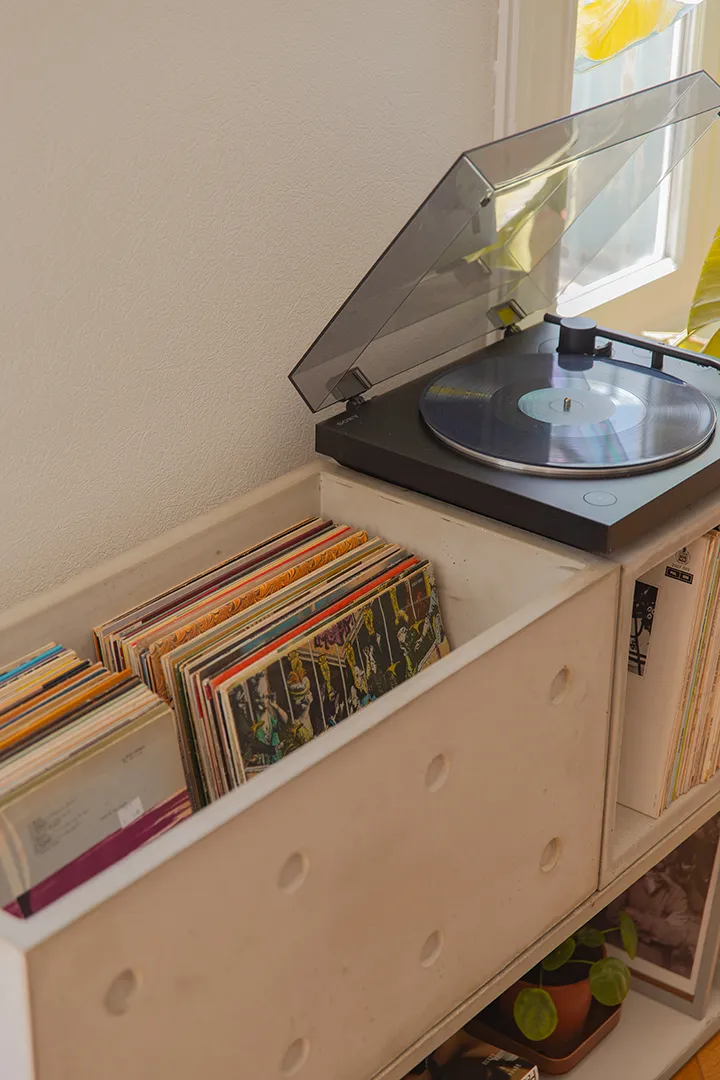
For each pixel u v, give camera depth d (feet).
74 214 3.51
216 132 3.83
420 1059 3.48
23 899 2.82
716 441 4.00
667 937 5.57
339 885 2.95
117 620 3.69
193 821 2.56
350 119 4.26
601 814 3.98
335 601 3.79
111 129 3.53
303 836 2.79
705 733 4.45
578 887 4.01
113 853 3.01
